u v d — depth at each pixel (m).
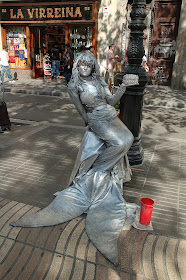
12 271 2.44
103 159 3.23
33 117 7.80
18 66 14.86
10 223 2.90
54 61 14.20
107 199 3.17
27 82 13.53
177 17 12.08
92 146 3.23
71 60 12.45
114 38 12.50
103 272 2.39
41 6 13.18
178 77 12.02
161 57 12.79
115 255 2.52
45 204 3.37
